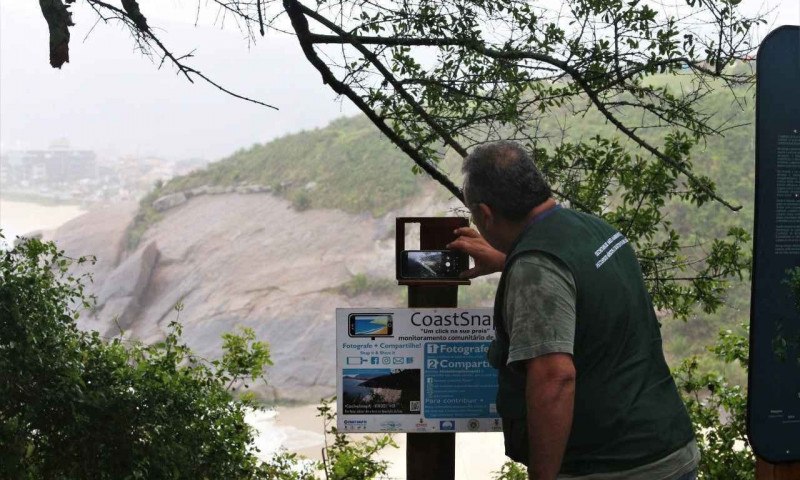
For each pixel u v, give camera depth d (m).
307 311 38.78
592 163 4.98
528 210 2.27
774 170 2.81
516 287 2.15
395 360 2.97
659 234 16.98
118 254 49.59
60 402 3.44
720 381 5.71
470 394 2.97
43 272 3.87
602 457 2.16
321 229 46.25
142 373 3.93
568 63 4.82
